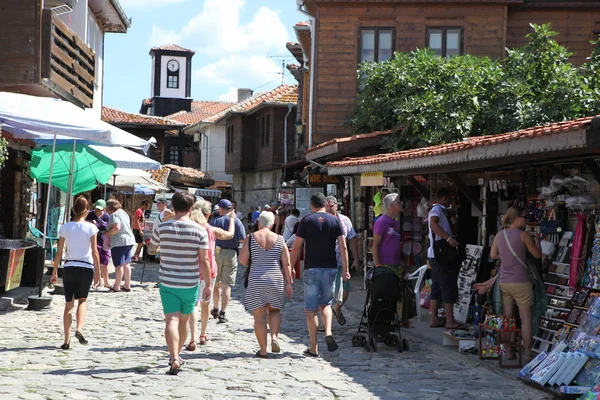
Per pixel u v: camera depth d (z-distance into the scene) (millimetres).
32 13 18500
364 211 21922
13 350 9453
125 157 19125
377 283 10133
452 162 10797
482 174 13203
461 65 20062
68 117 13562
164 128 50188
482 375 8766
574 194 10422
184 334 8688
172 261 8305
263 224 9617
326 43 23328
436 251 11172
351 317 13594
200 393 7402
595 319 8273
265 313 9492
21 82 18453
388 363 9375
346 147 20141
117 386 7574
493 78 19312
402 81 20406
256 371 8578
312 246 9789
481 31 23016
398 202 10961
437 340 11000
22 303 14102
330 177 25000
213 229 10125
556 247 10234
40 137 14773
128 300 15219
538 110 18359
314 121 23312
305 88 31234
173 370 8234
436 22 23125
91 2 27219
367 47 23297
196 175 50062
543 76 18922
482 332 9766
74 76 21406
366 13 23266
